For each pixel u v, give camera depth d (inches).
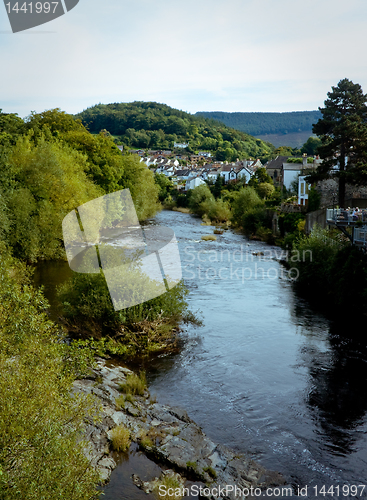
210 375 503.2
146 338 571.5
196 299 837.8
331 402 445.4
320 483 319.3
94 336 560.4
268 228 1862.7
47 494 196.5
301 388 475.5
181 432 370.9
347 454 358.0
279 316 746.2
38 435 207.6
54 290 798.5
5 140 1246.9
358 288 785.6
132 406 407.2
